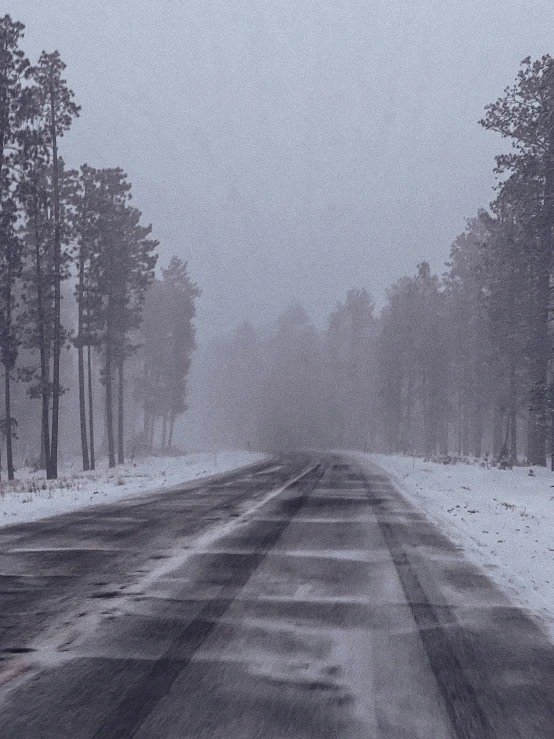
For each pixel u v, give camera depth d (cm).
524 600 771
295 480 2492
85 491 2159
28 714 443
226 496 1902
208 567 920
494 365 5094
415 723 437
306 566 936
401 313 7188
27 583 820
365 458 4712
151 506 1650
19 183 3142
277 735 414
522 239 3556
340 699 473
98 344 4328
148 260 4731
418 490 2234
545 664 555
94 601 736
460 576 891
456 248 6056
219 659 552
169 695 475
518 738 419
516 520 1520
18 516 1473
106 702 462
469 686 504
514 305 4038
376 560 987
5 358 3488
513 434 4234
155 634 618
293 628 643
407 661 556
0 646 582
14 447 7212
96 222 4131
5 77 3078
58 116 3434
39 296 3425
